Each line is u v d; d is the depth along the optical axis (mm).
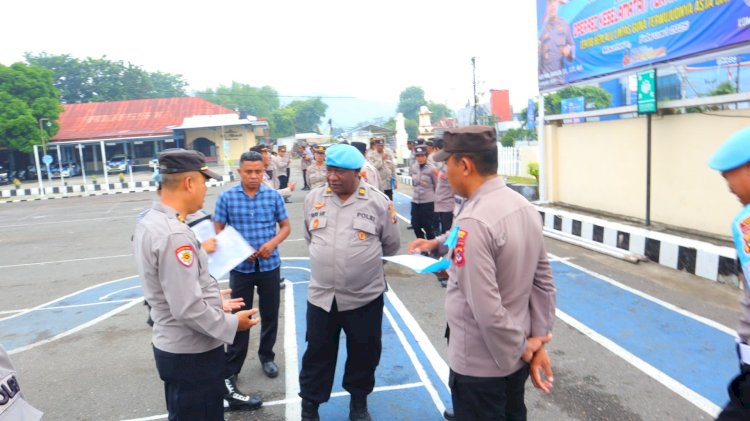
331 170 3367
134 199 22203
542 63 11195
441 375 4418
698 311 5555
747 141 2107
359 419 3646
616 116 9633
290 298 6801
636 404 3816
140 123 43312
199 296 2492
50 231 14109
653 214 8836
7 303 7406
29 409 1991
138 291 7586
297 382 4402
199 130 42250
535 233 2326
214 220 4281
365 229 3439
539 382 2398
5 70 36500
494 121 37219
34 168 38875
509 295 2283
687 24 7434
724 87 7582
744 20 6602
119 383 4570
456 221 2326
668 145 8398
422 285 7023
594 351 4727
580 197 10906
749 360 2182
